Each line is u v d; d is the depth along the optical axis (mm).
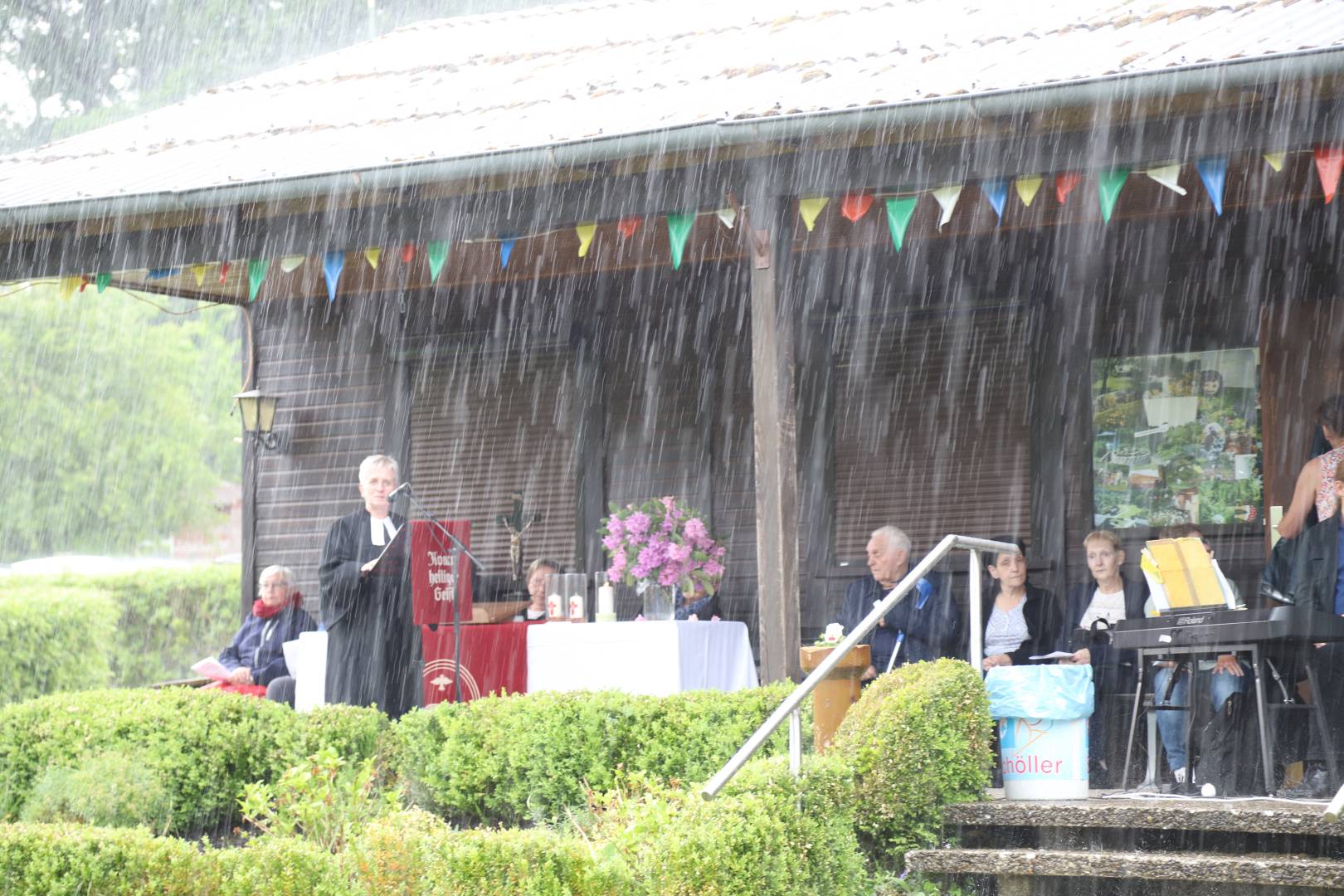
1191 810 9445
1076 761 10391
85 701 12266
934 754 10102
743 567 16781
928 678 10242
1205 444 15258
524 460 18031
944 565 16109
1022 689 10477
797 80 12727
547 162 11898
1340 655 10711
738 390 17031
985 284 16203
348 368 18953
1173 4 13344
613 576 13305
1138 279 15594
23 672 29984
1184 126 10812
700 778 10789
